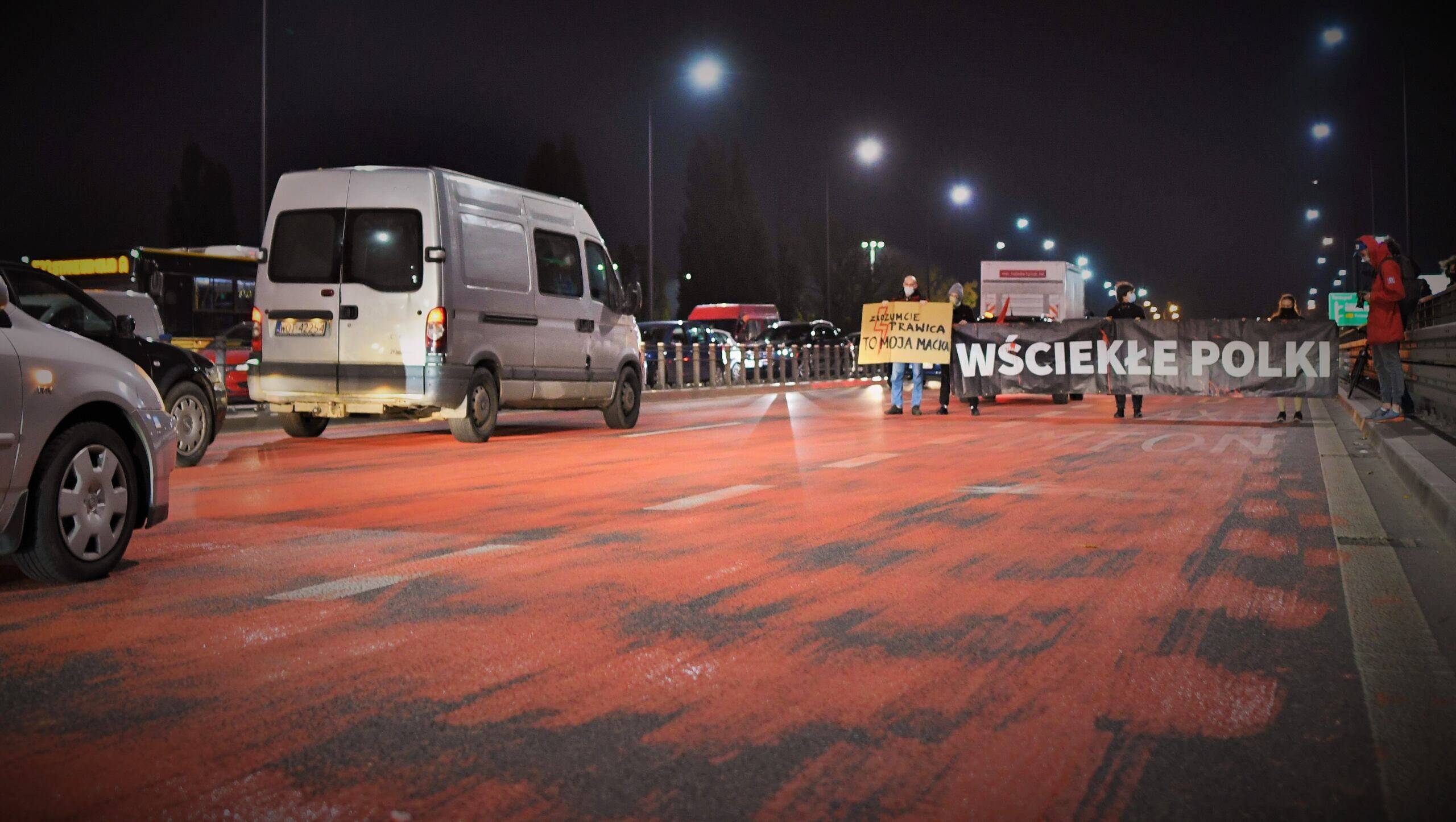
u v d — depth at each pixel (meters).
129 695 4.13
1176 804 3.20
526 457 12.40
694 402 25.94
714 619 5.23
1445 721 3.85
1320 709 3.98
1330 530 7.65
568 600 5.60
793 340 42.16
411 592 5.77
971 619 5.23
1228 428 16.59
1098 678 4.33
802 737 3.72
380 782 3.36
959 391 19.52
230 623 5.14
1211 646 4.77
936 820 3.11
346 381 13.51
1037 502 8.92
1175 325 18.39
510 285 14.39
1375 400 21.52
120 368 6.29
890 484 10.00
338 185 13.65
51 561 5.78
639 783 3.35
